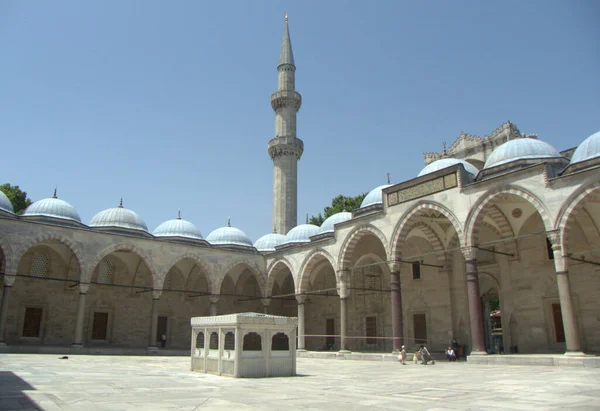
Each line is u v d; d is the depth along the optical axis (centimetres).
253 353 1762
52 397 1133
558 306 2931
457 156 4462
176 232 4625
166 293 4597
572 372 1862
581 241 2878
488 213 3147
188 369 2145
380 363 2798
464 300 3462
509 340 3158
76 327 3547
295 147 5750
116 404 1045
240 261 4500
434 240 3616
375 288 4100
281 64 6166
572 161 2592
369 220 3431
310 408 1016
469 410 992
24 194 5481
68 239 3603
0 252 3700
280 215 5556
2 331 3247
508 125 4088
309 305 4816
